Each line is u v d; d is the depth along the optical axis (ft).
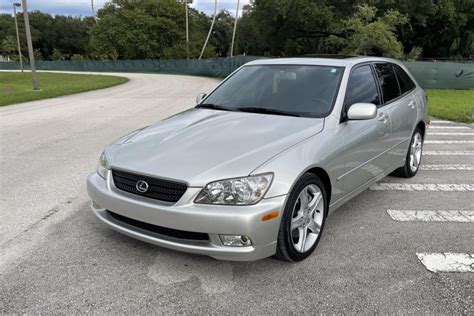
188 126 13.24
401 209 16.01
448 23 123.13
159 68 190.19
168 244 10.69
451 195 17.62
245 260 10.36
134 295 10.25
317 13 105.09
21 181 18.98
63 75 156.15
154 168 10.87
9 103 52.75
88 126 34.53
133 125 35.01
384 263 11.84
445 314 9.58
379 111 15.64
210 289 10.53
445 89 67.72
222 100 15.60
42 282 10.77
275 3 112.98
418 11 112.88
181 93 69.97
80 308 9.73
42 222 14.42
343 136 13.10
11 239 13.12
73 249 12.49
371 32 79.20
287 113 13.73
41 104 52.47
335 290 10.50
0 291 10.37
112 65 212.64
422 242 13.16
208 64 142.61
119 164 11.52
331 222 14.75
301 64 15.76
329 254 12.34
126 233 11.44
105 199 11.54
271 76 15.72
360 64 15.90
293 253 11.41
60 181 18.95
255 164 10.59
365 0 100.63
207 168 10.52
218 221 10.03
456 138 30.53
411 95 19.06
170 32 237.86
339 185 13.10
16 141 28.17
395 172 19.84
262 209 10.18
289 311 9.67
